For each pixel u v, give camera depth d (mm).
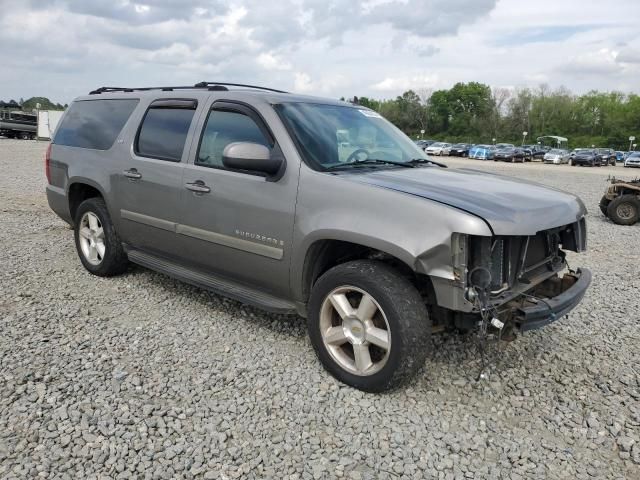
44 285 5238
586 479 2729
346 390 3436
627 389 3625
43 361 3670
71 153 5648
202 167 4223
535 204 3385
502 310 3133
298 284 3703
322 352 3580
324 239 3453
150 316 4555
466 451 2906
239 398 3309
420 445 2934
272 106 3930
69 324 4320
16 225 8039
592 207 14328
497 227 2971
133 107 5082
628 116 95625
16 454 2715
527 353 4121
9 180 13695
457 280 2986
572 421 3238
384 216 3197
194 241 4336
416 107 117812
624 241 9180
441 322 3451
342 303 3434
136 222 4875
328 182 3486
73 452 2750
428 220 3043
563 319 4863
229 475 2643
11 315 4441
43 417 3031
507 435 3064
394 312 3150
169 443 2857
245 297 4070
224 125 4176
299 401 3295
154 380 3486
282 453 2826
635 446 2979
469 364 3879
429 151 58969
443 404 3346
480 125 109438
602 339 4449
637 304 5371
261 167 3621
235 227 3973
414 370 3219
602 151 55312
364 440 2961
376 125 4625
